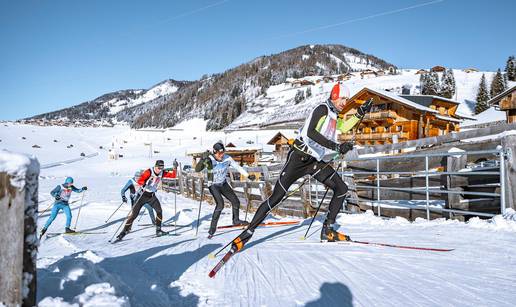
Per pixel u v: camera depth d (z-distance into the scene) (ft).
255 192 42.73
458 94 290.35
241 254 15.10
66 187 29.12
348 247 15.06
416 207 21.24
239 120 375.45
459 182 19.51
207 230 26.45
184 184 62.44
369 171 26.12
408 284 10.37
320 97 341.21
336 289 10.27
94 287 7.54
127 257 16.35
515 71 303.89
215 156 22.81
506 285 9.87
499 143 19.44
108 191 68.18
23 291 5.65
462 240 14.75
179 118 563.48
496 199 18.35
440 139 21.67
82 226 33.68
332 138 14.76
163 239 23.35
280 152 114.01
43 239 26.76
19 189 5.64
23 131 301.22
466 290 9.70
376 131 113.70
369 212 23.43
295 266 12.73
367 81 360.69
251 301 9.70
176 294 10.38
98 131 365.40
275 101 400.47
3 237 5.64
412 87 312.09
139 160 170.19
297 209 31.91
